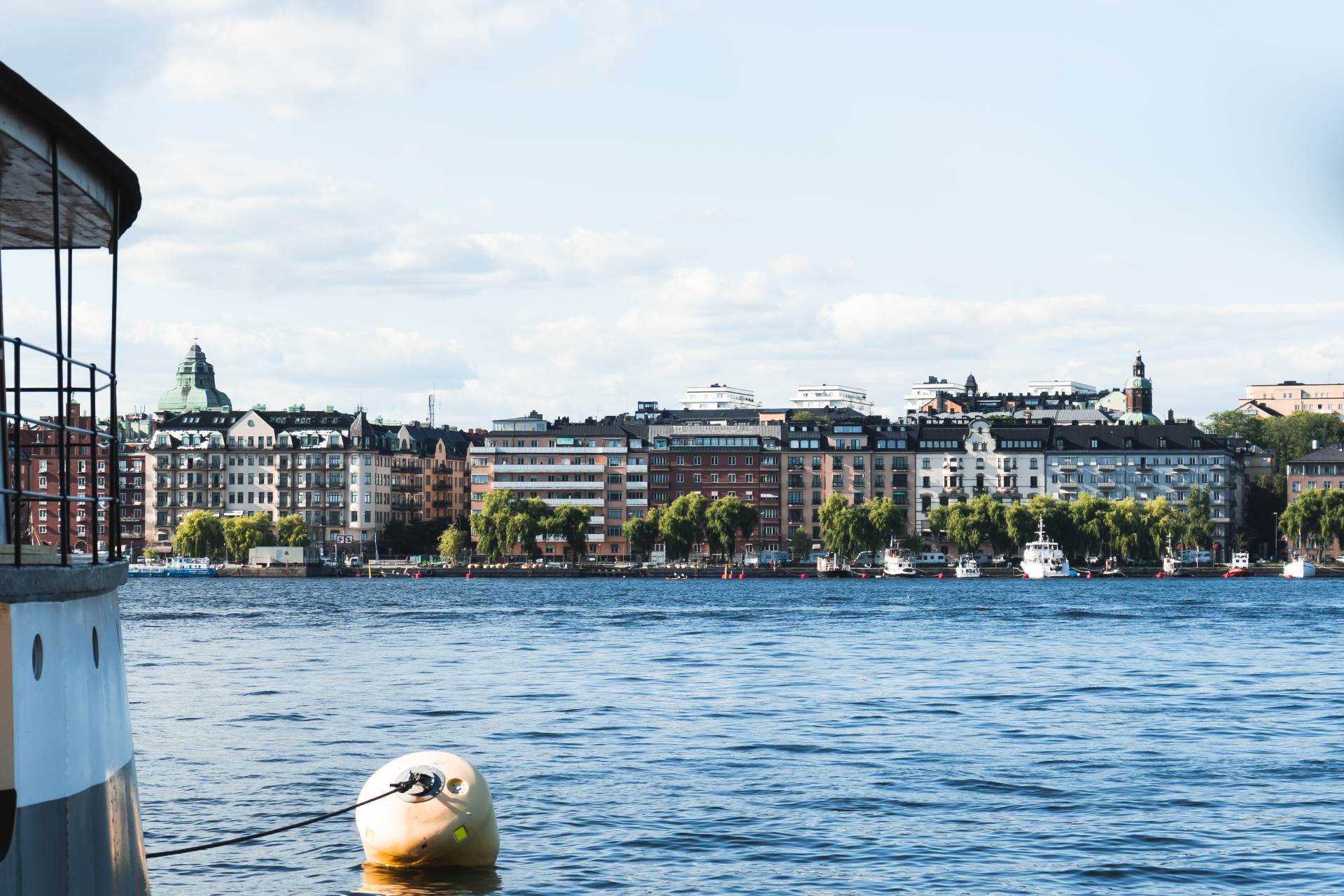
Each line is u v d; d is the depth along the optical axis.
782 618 143.88
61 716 16.39
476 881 32.19
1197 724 57.09
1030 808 39.75
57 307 17.34
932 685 73.75
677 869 33.34
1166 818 38.38
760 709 62.88
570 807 39.94
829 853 34.69
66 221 19.19
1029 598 193.88
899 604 175.62
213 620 141.25
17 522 16.78
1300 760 47.75
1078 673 81.31
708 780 44.19
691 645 105.44
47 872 15.95
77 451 145.38
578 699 67.12
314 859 33.72
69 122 16.75
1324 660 90.31
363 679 77.94
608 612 157.25
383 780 33.44
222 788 42.66
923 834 36.72
